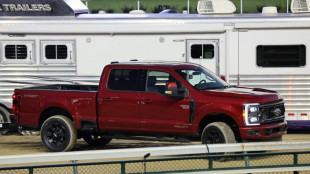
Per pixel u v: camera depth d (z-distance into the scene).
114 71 34.44
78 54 42.41
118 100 33.88
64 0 42.44
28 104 36.12
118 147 37.97
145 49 42.22
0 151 36.78
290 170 25.11
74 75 42.56
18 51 42.56
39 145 39.16
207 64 42.03
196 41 42.03
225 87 34.34
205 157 24.64
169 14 43.25
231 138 31.62
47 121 35.22
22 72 42.59
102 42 42.34
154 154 25.05
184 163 31.58
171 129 32.94
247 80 41.78
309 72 41.47
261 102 31.69
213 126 31.92
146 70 33.88
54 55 42.56
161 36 42.12
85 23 42.28
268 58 41.69
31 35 42.44
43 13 42.56
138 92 33.62
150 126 33.28
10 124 36.75
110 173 28.28
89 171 29.95
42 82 42.56
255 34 41.59
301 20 41.56
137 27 42.06
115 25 42.12
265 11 43.47
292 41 41.47
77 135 36.06
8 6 42.44
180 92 32.75
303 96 41.66
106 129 34.28
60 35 42.41
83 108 34.69
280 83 41.66
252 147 26.28
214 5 42.69
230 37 41.75
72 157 24.44
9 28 42.34
